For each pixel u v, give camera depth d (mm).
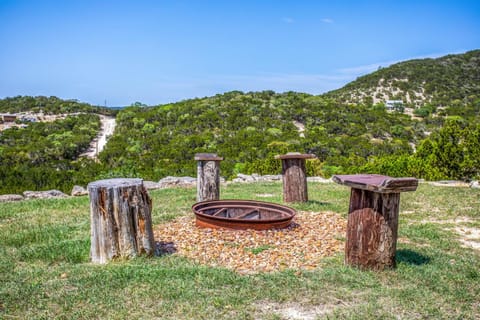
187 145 37188
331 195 9188
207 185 7719
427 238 5391
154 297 3178
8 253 4531
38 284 3465
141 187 4285
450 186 10398
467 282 3678
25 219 6508
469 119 53531
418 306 3084
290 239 5051
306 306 3094
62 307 3014
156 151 35344
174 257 4324
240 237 5035
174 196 8945
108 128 54875
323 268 3980
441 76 90688
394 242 3889
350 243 3955
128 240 4168
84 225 5969
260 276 3682
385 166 13883
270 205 6168
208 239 4969
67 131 48625
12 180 16500
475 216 6859
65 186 15195
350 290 3375
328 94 94000
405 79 92625
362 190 3863
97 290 3303
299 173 7895
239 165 23984
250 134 41344
